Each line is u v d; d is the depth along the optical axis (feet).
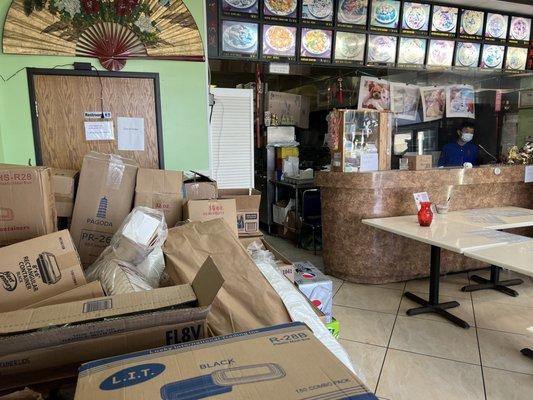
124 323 2.76
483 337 9.42
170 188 7.16
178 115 11.25
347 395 2.00
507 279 13.06
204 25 11.14
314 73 17.02
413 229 10.05
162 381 2.14
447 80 17.22
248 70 15.55
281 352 2.42
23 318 2.77
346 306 11.23
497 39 16.47
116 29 10.39
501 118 17.61
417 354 8.72
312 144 21.16
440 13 15.40
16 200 4.75
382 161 13.08
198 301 3.07
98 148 10.66
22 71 9.91
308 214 16.76
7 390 2.68
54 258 3.98
